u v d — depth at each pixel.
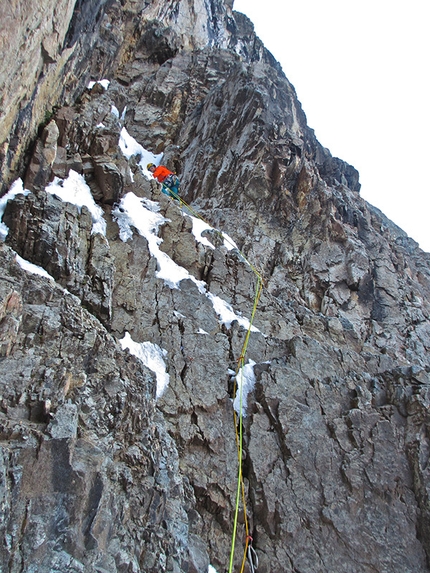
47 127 11.81
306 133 22.92
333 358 12.16
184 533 7.36
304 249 16.75
